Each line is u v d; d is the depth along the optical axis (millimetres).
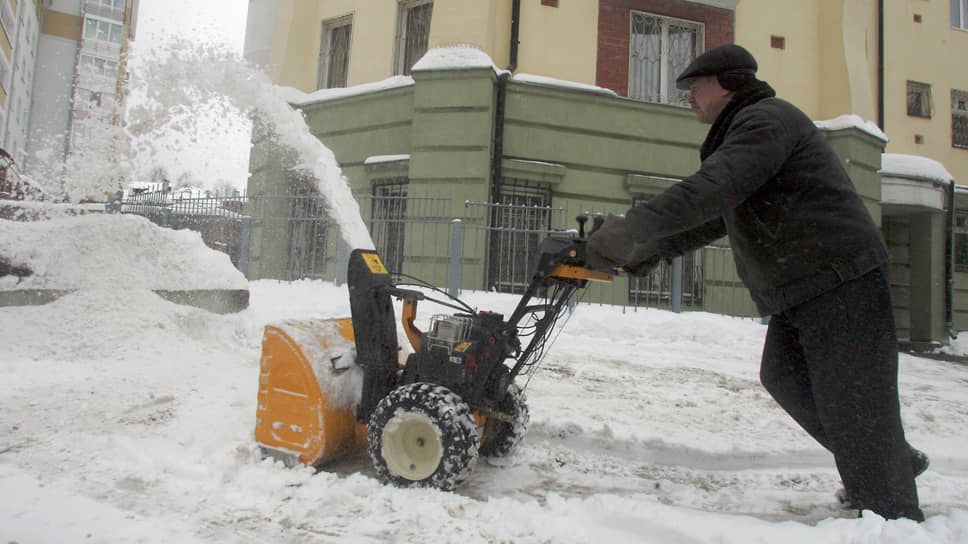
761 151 1835
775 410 4406
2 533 1855
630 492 2693
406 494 2303
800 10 11398
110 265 5117
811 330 1983
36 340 4387
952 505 2676
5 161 7961
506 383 2609
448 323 2539
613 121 10055
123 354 4449
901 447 1915
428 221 8914
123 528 1949
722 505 2572
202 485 2346
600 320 7883
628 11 10523
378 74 10742
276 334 2645
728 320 8391
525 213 9641
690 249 2578
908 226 13336
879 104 13281
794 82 11289
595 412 3979
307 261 10016
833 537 1815
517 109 9781
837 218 1922
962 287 13719
